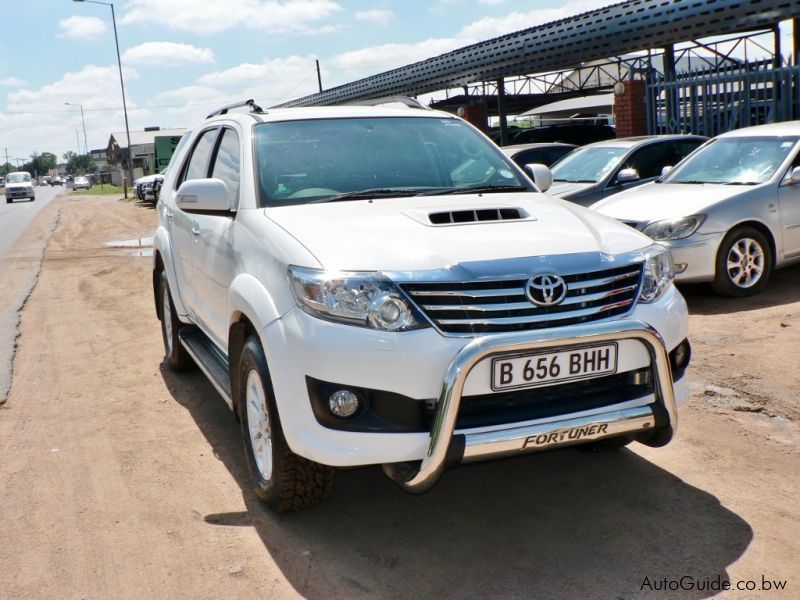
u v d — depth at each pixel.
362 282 3.12
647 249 3.54
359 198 4.11
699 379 5.21
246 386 3.77
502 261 3.20
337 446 3.12
